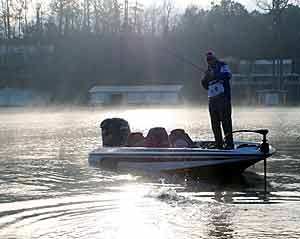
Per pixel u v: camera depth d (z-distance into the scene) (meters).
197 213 10.96
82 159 20.08
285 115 56.22
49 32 109.81
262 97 98.62
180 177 15.84
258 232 9.62
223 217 10.63
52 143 27.05
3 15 109.81
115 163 17.38
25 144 26.62
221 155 15.56
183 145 17.33
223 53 110.44
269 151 15.41
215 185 14.34
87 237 9.39
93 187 13.99
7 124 45.03
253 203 11.89
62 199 12.37
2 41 109.12
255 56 110.38
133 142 18.39
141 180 15.17
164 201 12.13
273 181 14.85
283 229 9.78
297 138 28.19
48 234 9.58
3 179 15.38
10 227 10.02
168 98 97.62
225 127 16.14
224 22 115.81
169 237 9.35
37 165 18.44
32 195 12.88
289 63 109.94
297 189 13.57
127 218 10.58
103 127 19.34
